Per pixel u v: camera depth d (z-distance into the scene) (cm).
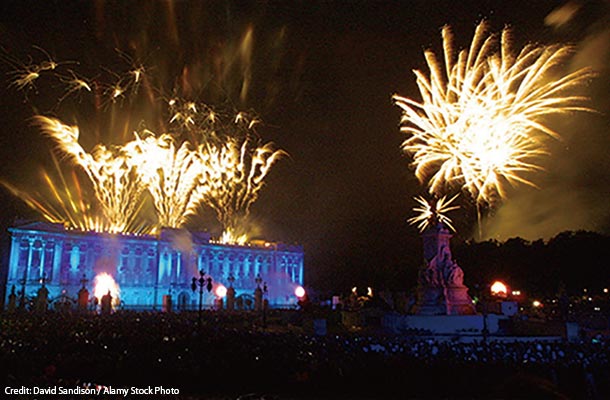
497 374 2127
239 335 2984
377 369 2125
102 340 2606
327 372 2092
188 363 2119
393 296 6062
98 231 9362
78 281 8856
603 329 4488
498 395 541
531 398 518
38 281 8356
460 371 2128
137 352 2288
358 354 2266
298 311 5831
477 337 3700
